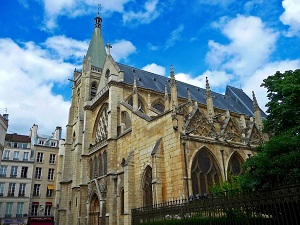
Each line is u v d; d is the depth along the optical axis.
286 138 14.65
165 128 29.50
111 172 39.28
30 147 75.44
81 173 49.47
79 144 55.44
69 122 65.38
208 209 15.35
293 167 12.81
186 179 26.06
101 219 38.56
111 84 45.53
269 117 25.52
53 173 77.88
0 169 69.31
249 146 33.16
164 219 18.86
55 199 72.25
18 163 72.00
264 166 13.53
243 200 13.22
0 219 64.81
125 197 32.59
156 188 27.23
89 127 52.78
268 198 11.96
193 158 27.50
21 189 70.19
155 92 50.66
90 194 44.16
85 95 60.28
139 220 21.75
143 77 55.50
